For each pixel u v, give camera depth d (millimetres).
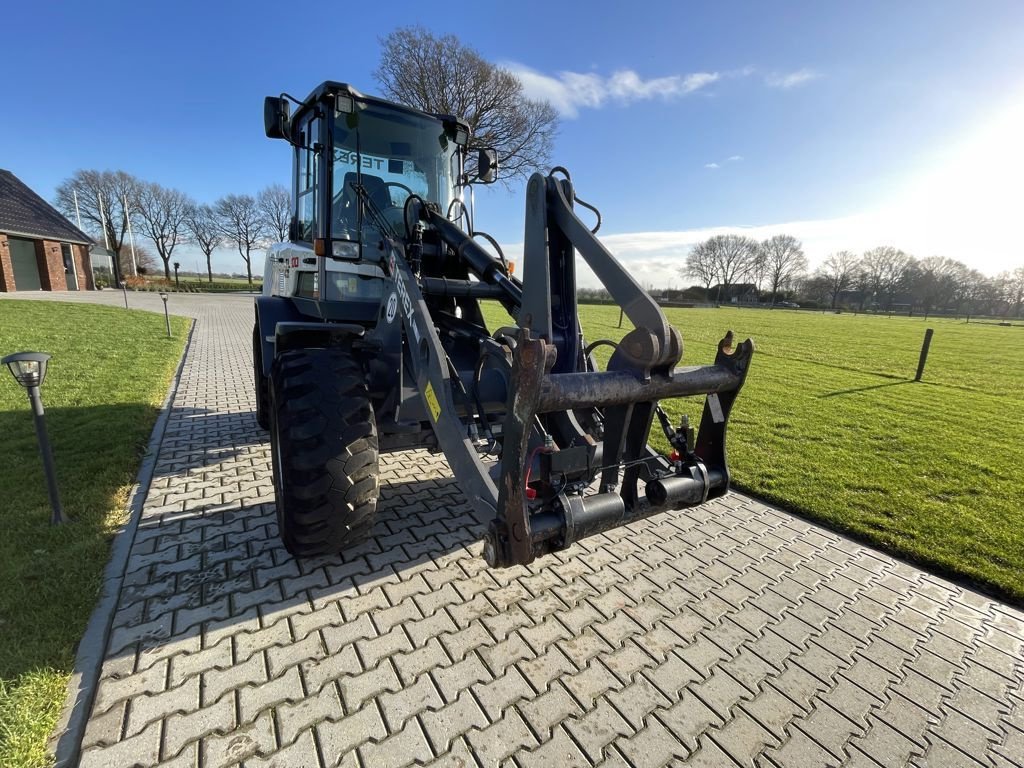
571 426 2617
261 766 1725
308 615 2484
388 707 1995
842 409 7355
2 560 2725
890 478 4629
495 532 1878
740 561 3211
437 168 4082
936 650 2496
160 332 12117
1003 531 3643
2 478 3723
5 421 5055
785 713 2088
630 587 2879
